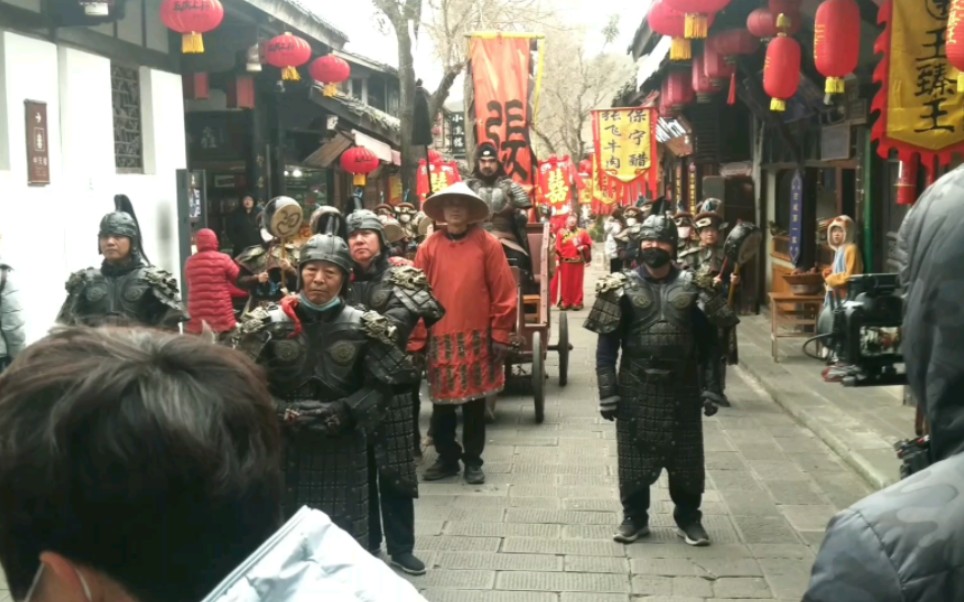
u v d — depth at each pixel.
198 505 1.10
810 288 11.54
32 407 1.09
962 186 1.44
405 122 16.73
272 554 1.15
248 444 1.15
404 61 16.67
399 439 4.90
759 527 5.88
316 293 4.24
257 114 14.54
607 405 5.51
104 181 9.77
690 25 8.27
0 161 8.26
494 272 6.95
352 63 23.00
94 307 6.11
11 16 8.48
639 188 21.47
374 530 5.20
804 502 6.37
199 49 9.32
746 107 16.50
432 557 5.41
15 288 6.37
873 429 7.91
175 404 1.09
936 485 1.32
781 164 14.35
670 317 5.38
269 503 1.18
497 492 6.64
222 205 14.59
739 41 10.30
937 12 5.62
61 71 9.16
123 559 1.09
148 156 10.97
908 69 5.68
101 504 1.06
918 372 1.47
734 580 5.05
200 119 14.52
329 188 19.92
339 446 4.29
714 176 17.61
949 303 1.39
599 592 4.91
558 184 17.72
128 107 10.77
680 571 5.18
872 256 10.19
